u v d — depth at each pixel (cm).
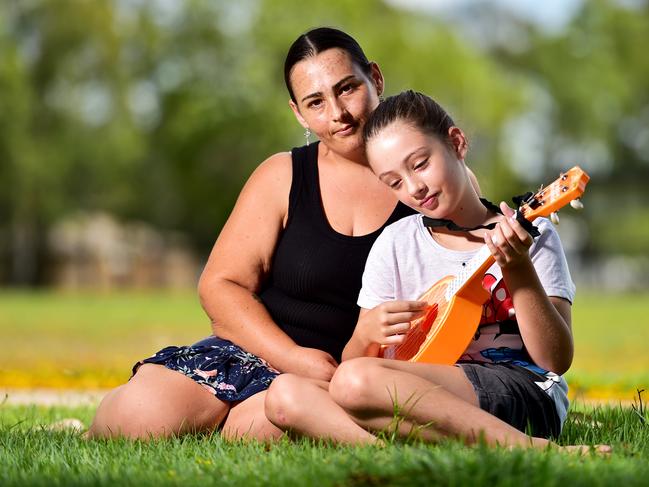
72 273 5994
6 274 5825
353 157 603
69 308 3453
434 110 524
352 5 4650
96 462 471
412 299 545
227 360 572
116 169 5150
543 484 377
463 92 4981
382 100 548
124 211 5622
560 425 516
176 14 4800
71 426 633
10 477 439
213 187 4825
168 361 577
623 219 7031
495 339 527
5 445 536
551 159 6725
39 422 706
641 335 2214
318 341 600
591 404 825
